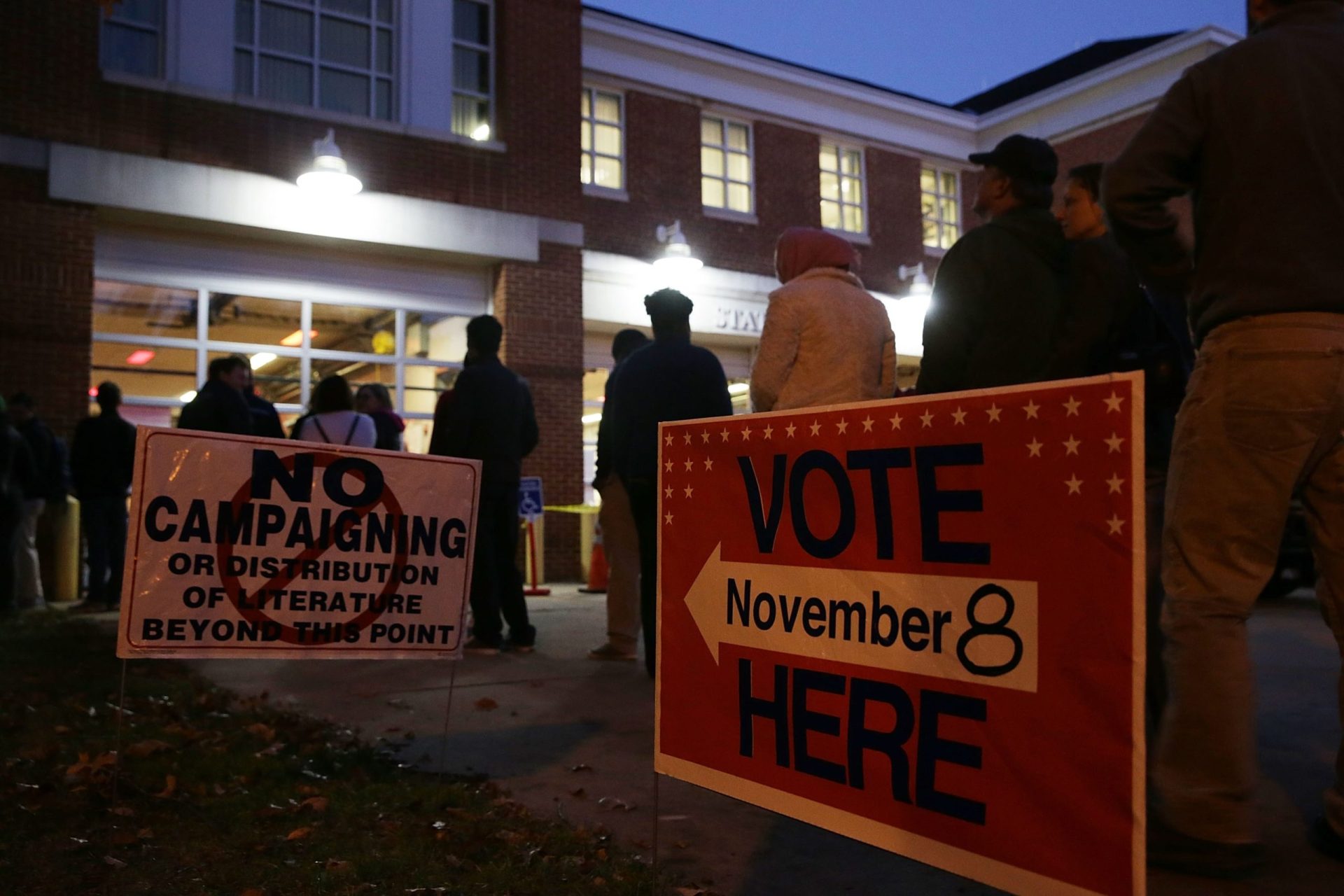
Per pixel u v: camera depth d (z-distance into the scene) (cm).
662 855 269
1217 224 242
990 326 302
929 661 176
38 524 972
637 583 596
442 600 339
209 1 1098
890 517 184
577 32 1309
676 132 1474
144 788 324
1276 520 236
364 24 1193
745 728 207
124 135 1034
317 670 559
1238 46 248
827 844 278
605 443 594
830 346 394
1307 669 532
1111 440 155
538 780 342
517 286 1238
